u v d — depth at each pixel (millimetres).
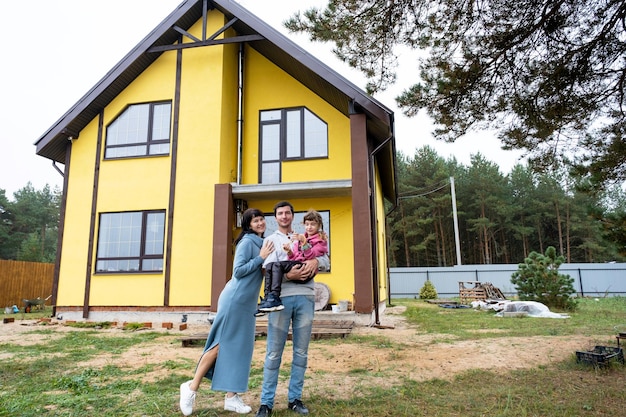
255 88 12516
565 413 3596
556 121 5938
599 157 6406
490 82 5859
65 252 11633
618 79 5625
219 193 10789
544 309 11828
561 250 37688
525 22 5277
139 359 6160
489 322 10250
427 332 8547
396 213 39031
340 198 11594
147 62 11992
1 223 41312
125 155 11906
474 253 40438
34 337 8508
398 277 26344
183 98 11656
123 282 11148
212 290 10312
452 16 5328
